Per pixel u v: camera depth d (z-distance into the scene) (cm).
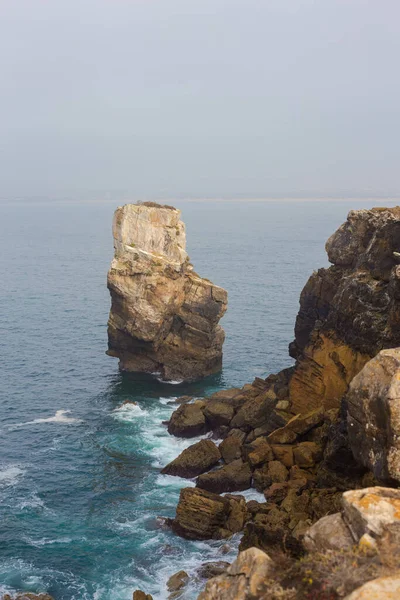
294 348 6956
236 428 5991
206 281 8325
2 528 4522
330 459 4512
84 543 4356
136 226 8169
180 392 7562
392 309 4769
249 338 9706
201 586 3781
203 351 8106
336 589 1778
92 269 18112
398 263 5156
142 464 5619
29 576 3994
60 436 6159
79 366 8419
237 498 4697
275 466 5009
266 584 1881
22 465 5528
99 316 11350
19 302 12650
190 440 6094
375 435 2958
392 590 1680
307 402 5619
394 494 2109
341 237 6212
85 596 3806
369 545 1878
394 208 6081
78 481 5262
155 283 7944
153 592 3834
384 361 3000
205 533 4359
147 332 8006
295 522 4088
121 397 7325
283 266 17975
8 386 7556
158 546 4319
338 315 5494
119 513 4759
